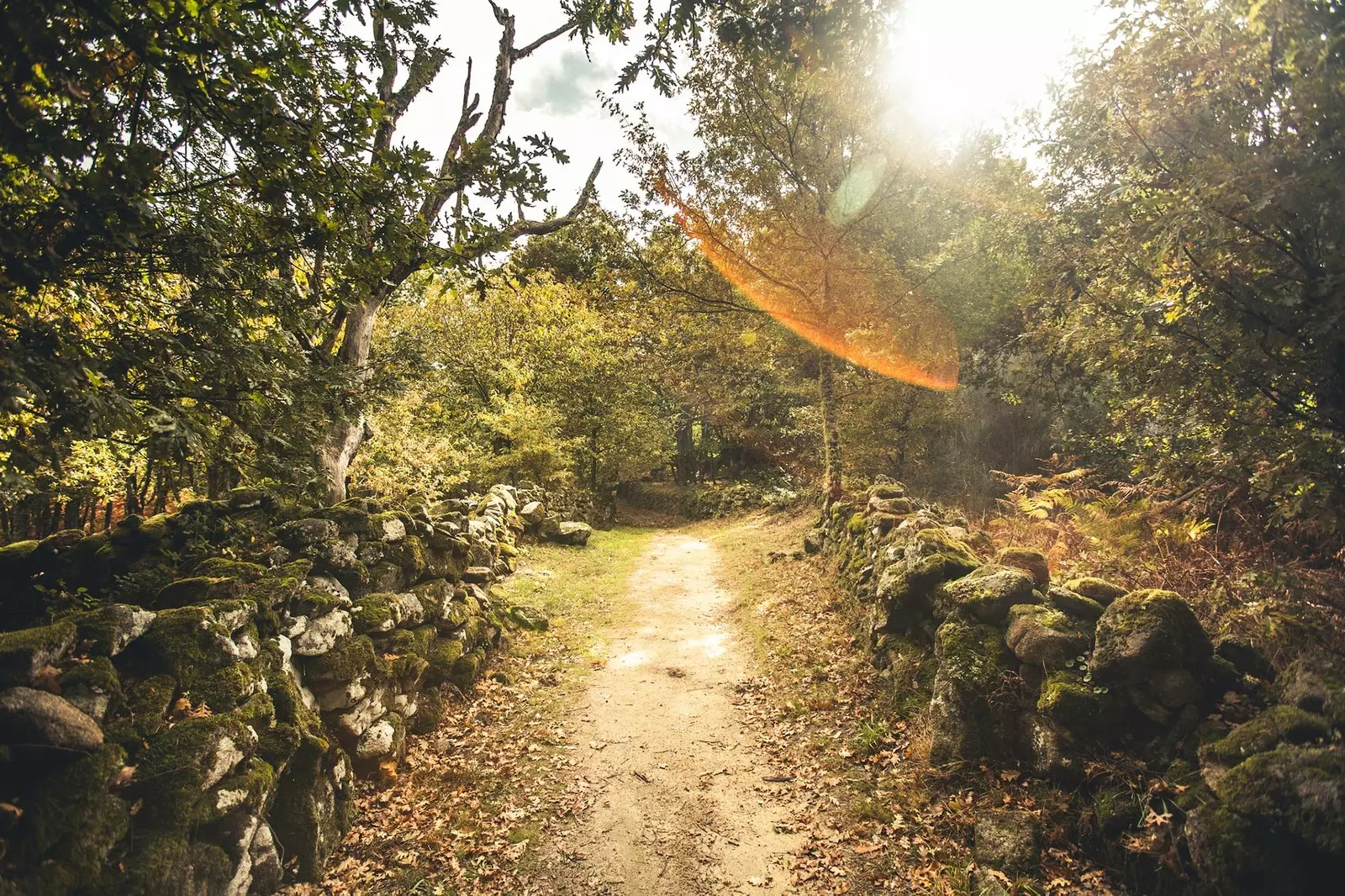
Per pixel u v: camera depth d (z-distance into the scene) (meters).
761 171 10.24
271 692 3.92
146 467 9.16
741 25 3.69
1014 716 4.29
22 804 2.51
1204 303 3.91
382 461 11.80
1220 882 2.89
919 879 3.72
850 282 10.48
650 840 4.30
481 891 3.84
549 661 7.57
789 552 12.05
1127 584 5.31
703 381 12.90
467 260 4.13
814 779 4.86
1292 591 4.04
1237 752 3.16
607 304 12.06
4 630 3.63
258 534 4.96
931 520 6.79
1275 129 3.55
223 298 3.53
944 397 13.12
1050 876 3.49
